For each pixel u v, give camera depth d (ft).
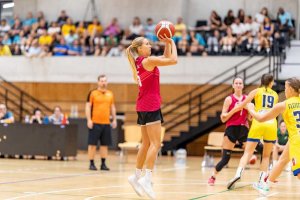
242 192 49.26
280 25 114.83
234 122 54.29
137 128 89.51
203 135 112.06
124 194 45.68
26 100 120.16
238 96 54.24
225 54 112.06
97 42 121.49
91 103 71.92
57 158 92.27
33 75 120.47
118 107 115.96
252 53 109.60
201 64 111.96
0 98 121.49
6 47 123.24
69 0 132.87
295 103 38.68
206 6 126.31
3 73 122.21
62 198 42.73
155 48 114.21
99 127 71.67
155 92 41.09
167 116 112.88
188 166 82.69
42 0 134.51
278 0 121.29
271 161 77.51
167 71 113.91
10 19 141.08
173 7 125.08
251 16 120.98
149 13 126.93
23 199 41.65
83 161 87.35
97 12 130.82
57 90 119.24
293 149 38.34
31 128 90.07
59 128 88.84
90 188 50.03
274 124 50.16
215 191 49.65
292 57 110.22
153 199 40.73
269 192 50.08
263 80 50.55
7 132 91.04
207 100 109.91
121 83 115.85
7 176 60.59
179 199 43.37
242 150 80.18
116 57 116.37
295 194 48.80
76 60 118.42
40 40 123.24
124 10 128.67
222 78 110.42
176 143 107.55
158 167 79.92
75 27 128.77
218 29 118.62
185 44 115.24
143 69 40.93
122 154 88.07
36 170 69.21
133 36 120.37
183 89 112.98
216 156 106.93
